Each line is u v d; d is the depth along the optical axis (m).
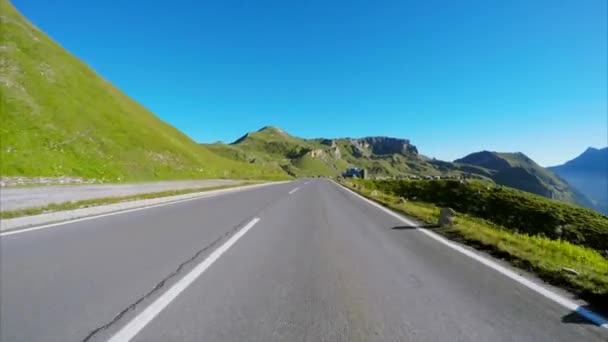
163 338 3.38
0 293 4.49
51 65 55.41
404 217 13.30
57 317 3.81
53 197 15.70
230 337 3.41
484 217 33.22
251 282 5.11
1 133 32.22
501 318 3.93
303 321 3.79
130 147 48.44
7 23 57.97
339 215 13.64
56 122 41.41
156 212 13.34
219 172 67.00
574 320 3.90
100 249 7.02
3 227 8.96
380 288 4.92
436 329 3.64
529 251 7.09
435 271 5.81
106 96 63.62
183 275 5.39
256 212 14.08
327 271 5.74
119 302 4.26
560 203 35.06
